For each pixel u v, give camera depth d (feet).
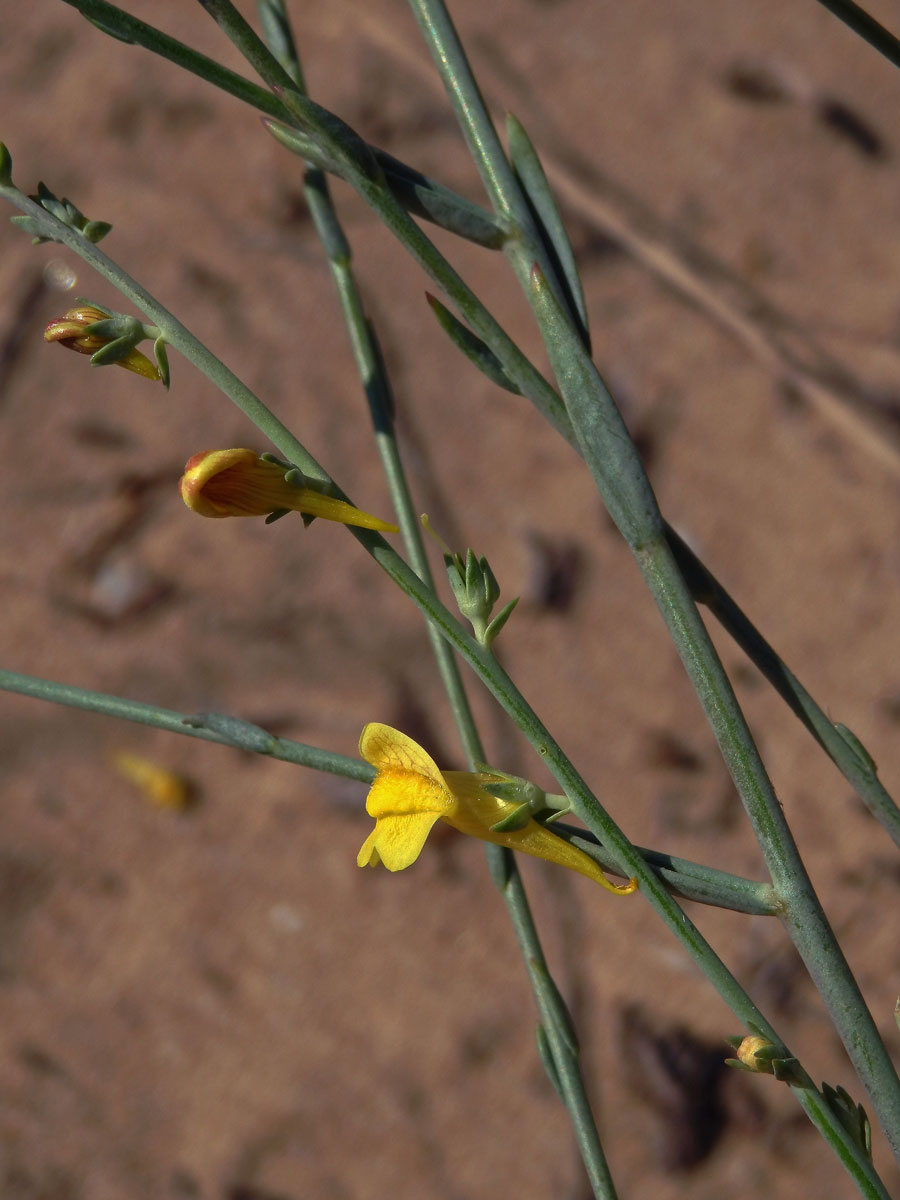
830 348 2.19
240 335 2.19
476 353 0.83
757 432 2.15
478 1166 1.86
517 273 0.84
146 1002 1.96
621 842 0.79
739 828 1.97
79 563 2.10
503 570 2.09
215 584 2.10
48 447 2.16
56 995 1.96
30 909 1.99
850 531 2.10
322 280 2.22
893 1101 0.79
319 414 2.16
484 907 1.96
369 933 1.97
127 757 2.04
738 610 0.85
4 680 0.85
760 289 2.23
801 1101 0.79
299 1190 1.87
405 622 2.07
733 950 1.92
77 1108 1.91
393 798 0.82
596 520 2.11
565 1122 1.86
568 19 2.40
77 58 2.34
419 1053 1.91
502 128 2.31
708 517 2.13
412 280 2.22
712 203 2.28
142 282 2.21
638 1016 1.89
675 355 2.20
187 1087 1.92
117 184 2.27
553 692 2.04
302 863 2.00
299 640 2.06
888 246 2.24
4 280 2.20
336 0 2.36
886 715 2.01
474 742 0.92
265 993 1.95
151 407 2.17
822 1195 1.80
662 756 2.00
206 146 2.29
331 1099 1.90
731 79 2.34
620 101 2.34
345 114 2.29
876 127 2.30
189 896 1.99
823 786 1.98
